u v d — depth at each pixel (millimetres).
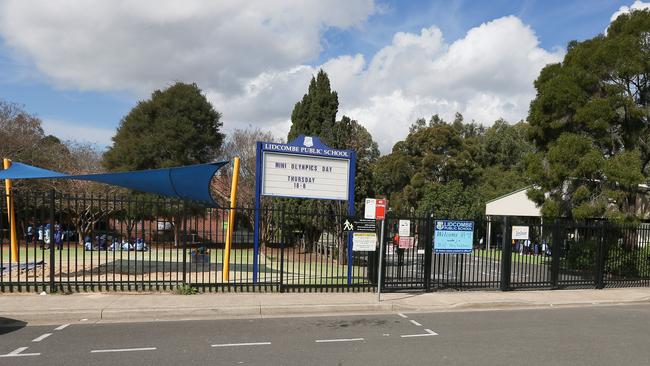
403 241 12328
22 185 24875
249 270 15008
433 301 11070
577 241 15391
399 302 10688
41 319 8578
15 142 26656
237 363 6258
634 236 16297
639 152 18078
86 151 30969
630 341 8000
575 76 18578
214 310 9320
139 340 7320
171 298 10094
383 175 48156
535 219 33500
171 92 27969
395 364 6344
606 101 17516
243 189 29109
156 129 27344
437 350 7105
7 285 10250
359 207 19734
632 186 17156
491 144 53844
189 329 8125
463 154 44000
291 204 20312
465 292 12516
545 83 20078
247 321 8891
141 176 12805
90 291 10539
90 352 6645
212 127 28938
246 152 30625
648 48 17688
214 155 29688
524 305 11469
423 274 12570
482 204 40156
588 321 9719
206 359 6418
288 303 10023
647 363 6707
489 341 7750
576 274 14695
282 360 6434
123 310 8930
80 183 26250
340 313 9898
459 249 12836
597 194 18297
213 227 29844
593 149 17438
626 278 14977
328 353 6816
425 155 45281
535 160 19703
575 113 18516
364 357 6648
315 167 12578
